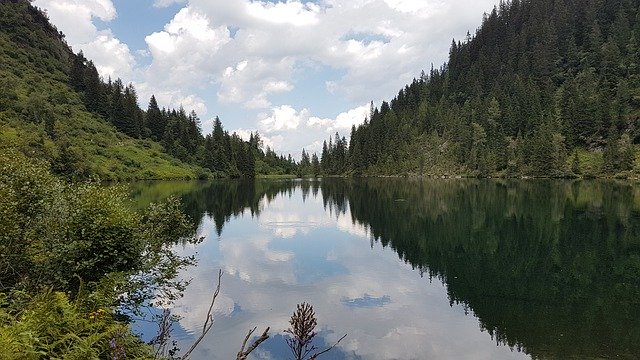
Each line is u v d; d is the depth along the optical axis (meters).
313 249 36.75
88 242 14.55
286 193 100.38
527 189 90.50
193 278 26.73
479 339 17.55
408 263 31.30
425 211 60.22
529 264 30.30
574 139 141.38
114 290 13.24
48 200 15.30
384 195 89.00
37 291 12.82
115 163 147.00
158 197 75.31
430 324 19.27
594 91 153.75
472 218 51.97
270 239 41.69
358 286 25.30
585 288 24.59
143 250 17.16
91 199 15.41
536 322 19.47
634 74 150.25
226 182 153.88
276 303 21.83
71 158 80.94
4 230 13.31
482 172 143.25
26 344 6.48
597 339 17.48
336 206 70.94
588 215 50.09
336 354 16.11
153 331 16.34
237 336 17.27
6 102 144.12
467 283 25.89
